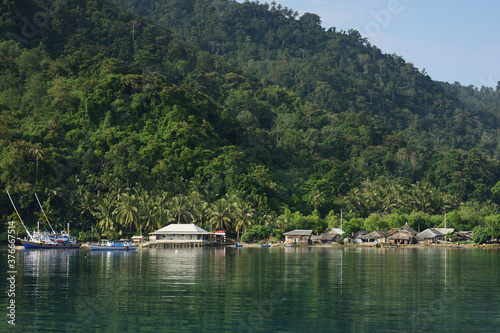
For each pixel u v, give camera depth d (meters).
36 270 95.00
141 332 49.50
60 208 198.12
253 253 149.62
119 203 192.62
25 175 196.62
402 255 141.12
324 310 58.03
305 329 50.38
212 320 53.59
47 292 69.06
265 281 79.31
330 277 84.31
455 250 173.00
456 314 56.03
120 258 125.88
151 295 66.69
